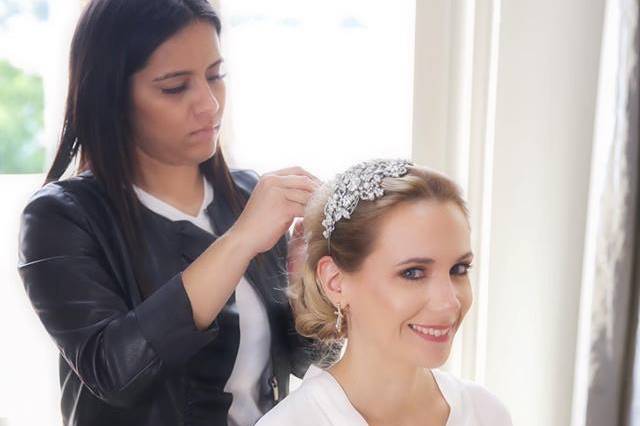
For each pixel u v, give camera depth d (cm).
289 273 109
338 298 87
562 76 152
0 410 166
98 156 101
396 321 81
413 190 82
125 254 101
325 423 85
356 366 87
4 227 166
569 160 156
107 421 103
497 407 96
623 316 141
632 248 140
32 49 164
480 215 156
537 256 159
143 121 101
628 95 136
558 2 150
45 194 100
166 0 97
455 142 155
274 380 114
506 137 153
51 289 95
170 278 104
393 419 87
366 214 83
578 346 154
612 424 146
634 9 134
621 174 138
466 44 150
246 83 154
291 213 96
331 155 157
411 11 152
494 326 161
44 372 167
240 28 152
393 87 157
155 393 102
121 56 97
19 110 194
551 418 167
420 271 81
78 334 94
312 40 155
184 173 110
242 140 155
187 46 98
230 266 95
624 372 144
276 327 113
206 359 104
